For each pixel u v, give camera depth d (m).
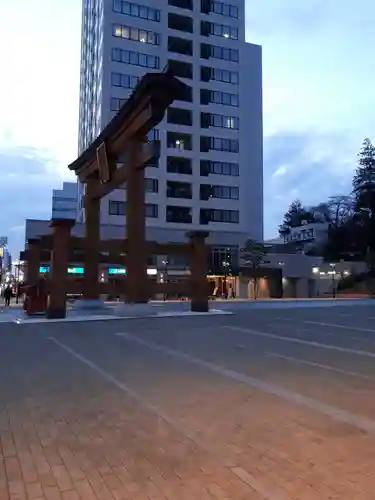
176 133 60.62
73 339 13.90
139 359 9.96
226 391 6.91
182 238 57.44
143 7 60.44
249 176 63.66
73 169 31.58
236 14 66.12
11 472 3.94
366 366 8.96
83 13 76.88
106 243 24.69
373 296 54.81
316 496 3.45
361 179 79.38
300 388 7.09
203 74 63.03
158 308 30.14
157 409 5.93
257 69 66.38
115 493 3.53
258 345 12.09
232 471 3.93
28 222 49.38
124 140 24.33
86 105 70.62
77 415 5.69
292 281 59.19
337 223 84.50
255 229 63.22
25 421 5.46
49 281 22.84
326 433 4.94
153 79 20.52
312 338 13.53
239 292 55.66
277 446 4.54
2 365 9.30
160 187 58.44
